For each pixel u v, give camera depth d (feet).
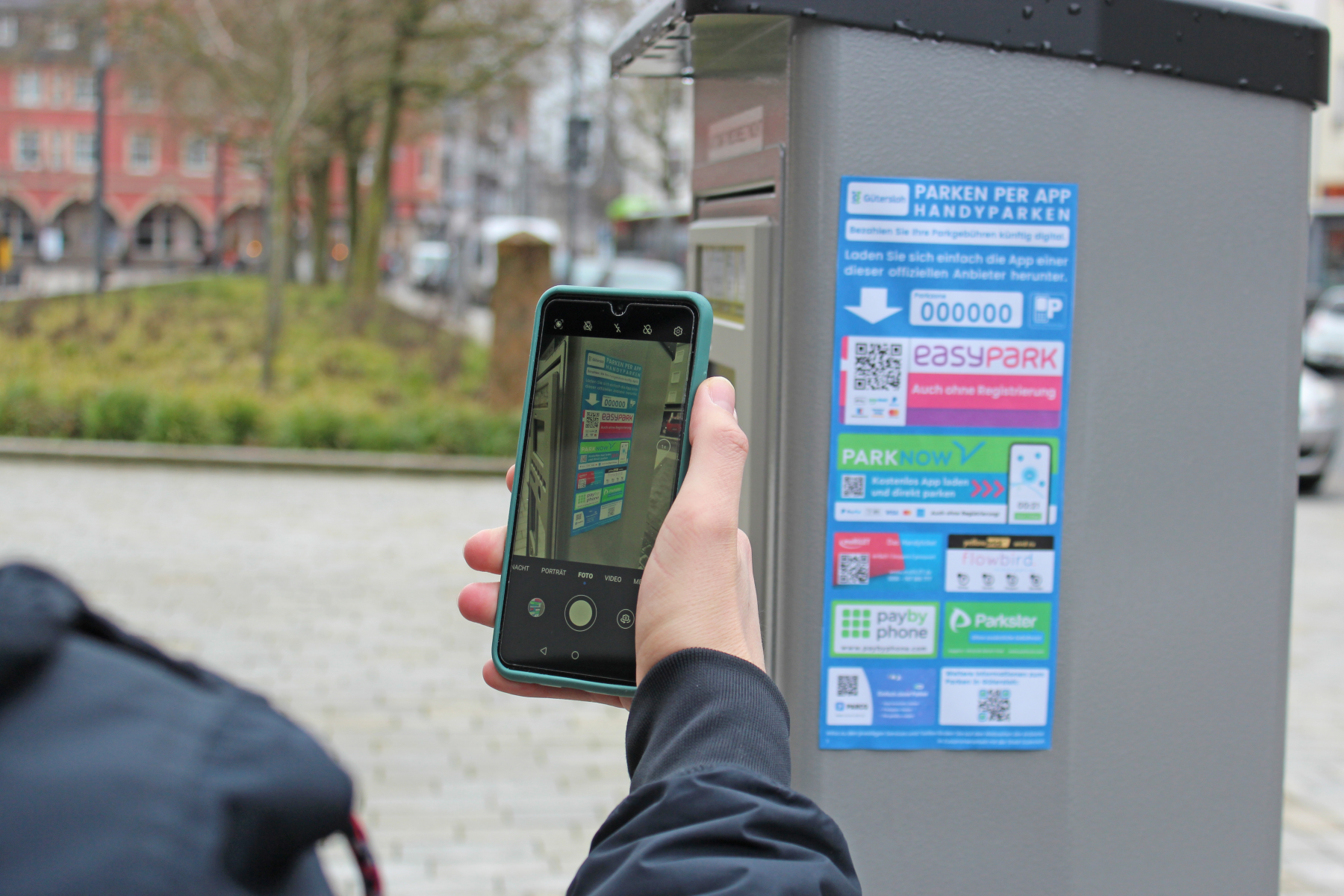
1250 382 6.20
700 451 3.22
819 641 5.97
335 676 18.30
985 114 5.88
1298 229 6.21
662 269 100.63
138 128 110.32
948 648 6.04
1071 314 6.01
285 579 23.86
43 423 37.99
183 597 22.29
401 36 68.44
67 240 216.54
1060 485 6.06
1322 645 21.95
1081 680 6.13
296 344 62.49
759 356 6.09
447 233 115.44
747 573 3.36
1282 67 6.12
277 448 38.24
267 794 1.79
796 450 5.93
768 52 6.18
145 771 1.73
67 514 28.89
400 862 12.51
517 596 3.86
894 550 5.98
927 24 5.80
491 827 13.42
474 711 17.03
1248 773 6.31
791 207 5.91
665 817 2.59
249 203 196.44
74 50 83.20
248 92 64.95
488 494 34.30
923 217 5.87
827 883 2.51
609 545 3.82
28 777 1.68
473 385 52.19
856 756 6.04
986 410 5.98
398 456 37.83
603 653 3.78
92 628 1.91
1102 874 6.21
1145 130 6.01
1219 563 6.22
